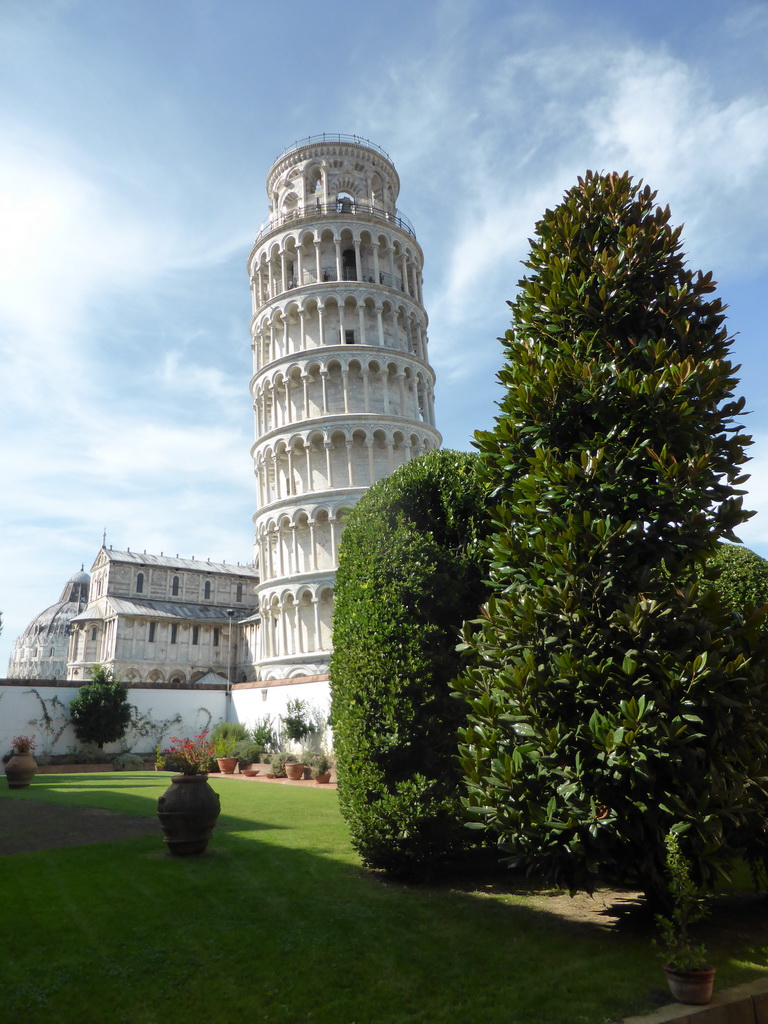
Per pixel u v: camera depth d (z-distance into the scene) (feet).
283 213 222.69
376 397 196.34
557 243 40.45
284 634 188.85
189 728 141.28
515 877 40.78
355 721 40.09
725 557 57.72
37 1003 23.16
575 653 30.40
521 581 34.09
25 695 126.21
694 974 23.52
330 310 203.31
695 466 30.89
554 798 28.43
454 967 26.71
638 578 31.53
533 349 38.52
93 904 33.50
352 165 220.43
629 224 39.81
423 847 37.83
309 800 73.26
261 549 200.95
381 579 42.39
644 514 32.17
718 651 29.50
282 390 201.57
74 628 339.36
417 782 38.01
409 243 220.23
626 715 27.22
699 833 27.43
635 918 32.89
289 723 117.29
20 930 29.84
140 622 316.40
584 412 35.04
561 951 28.45
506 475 37.58
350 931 30.14
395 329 206.18
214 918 31.58
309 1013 22.91
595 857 28.63
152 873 39.55
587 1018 22.54
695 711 28.58
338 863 42.32
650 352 35.19
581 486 32.55
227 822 57.57
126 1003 23.38
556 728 29.27
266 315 210.38
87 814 62.03
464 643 36.22
